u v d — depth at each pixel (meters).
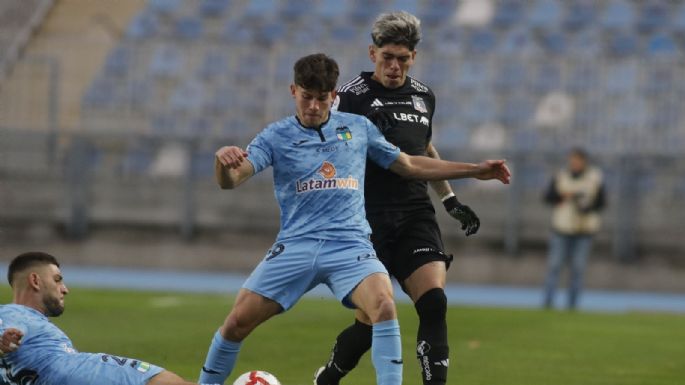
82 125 84.75
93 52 85.69
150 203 81.38
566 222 59.47
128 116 84.75
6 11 90.88
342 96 24.84
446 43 88.12
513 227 76.38
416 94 25.09
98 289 60.75
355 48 82.81
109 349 35.34
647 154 74.81
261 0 93.56
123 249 81.19
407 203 24.44
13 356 20.75
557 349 37.62
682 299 70.75
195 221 81.06
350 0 92.44
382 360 21.34
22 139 82.44
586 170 59.72
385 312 21.36
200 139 80.88
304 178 21.97
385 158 23.11
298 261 21.83
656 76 78.44
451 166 23.38
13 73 83.31
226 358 22.27
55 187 82.00
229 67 84.94
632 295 72.62
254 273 22.22
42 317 21.27
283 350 35.62
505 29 88.75
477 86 81.56
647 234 74.75
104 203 81.88
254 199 80.56
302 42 86.25
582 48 86.62
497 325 45.28
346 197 22.16
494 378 30.55
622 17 88.44
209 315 47.09
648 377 31.64
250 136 81.19
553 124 79.75
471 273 76.88
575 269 59.97
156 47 85.75
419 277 23.62
